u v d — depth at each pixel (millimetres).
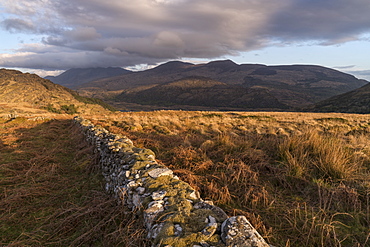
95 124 15180
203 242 2344
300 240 3303
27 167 6758
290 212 3984
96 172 6543
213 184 5160
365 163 6184
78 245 3311
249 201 4488
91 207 4203
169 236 2465
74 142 10383
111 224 3775
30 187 5305
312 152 6664
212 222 2689
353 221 3693
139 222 3332
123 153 5477
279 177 5293
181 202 3176
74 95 173625
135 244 2887
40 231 3699
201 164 6246
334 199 4293
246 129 13273
